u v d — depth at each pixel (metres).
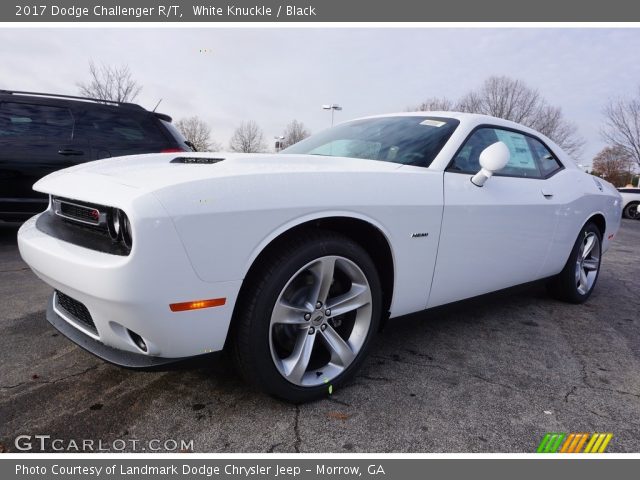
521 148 3.02
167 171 1.74
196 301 1.56
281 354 1.95
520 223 2.72
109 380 2.07
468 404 2.02
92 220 1.68
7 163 4.73
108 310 1.55
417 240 2.15
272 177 1.73
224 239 1.56
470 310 3.37
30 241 1.84
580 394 2.17
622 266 5.71
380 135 2.73
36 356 2.29
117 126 5.15
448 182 2.31
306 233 1.82
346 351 2.01
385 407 1.95
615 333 3.05
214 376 2.13
